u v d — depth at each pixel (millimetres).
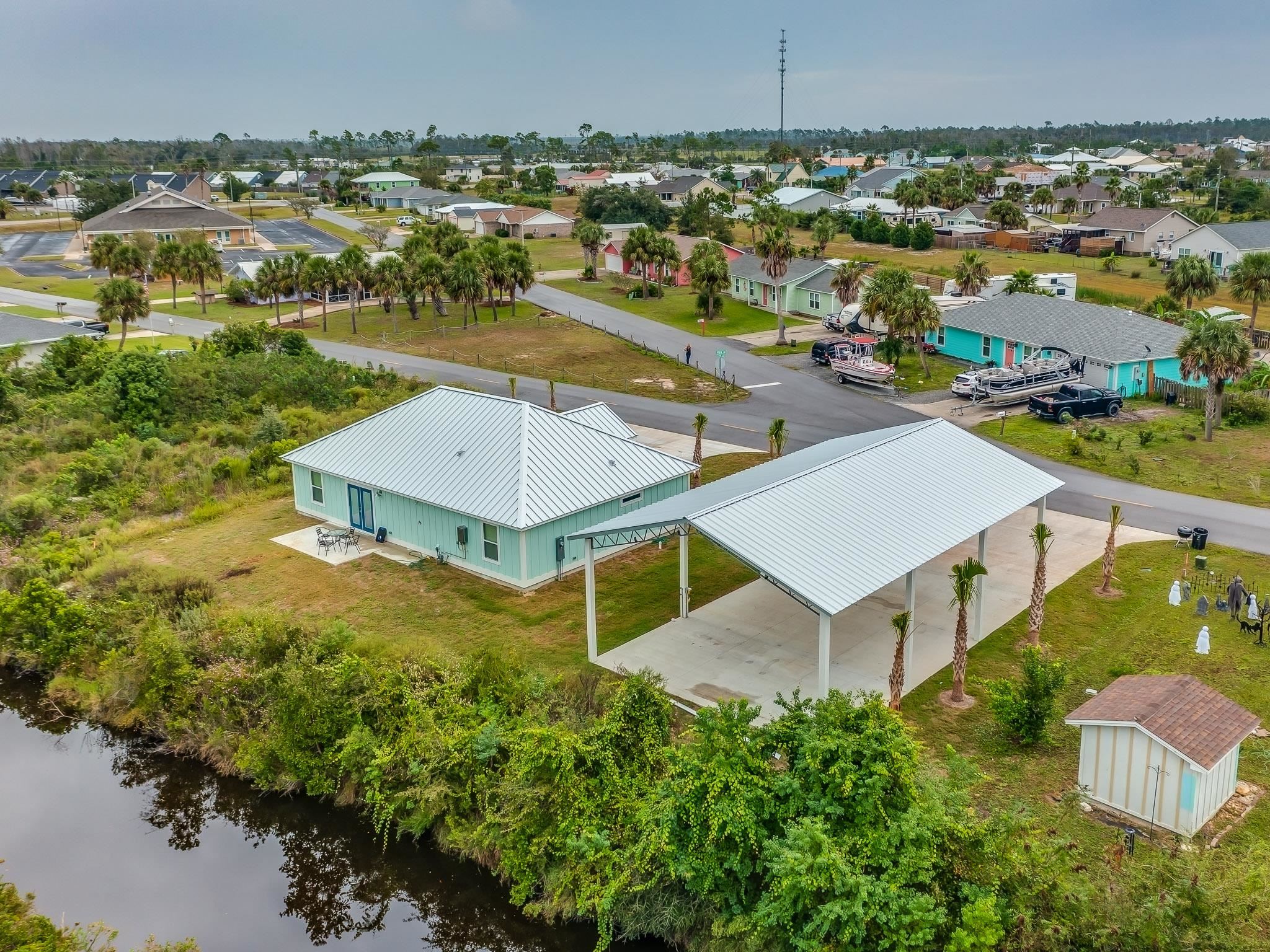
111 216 123188
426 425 33844
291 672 22625
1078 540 32500
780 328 66000
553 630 26688
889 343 57281
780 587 21000
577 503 29812
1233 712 18625
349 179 179750
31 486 40031
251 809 22391
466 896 19469
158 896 19844
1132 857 16422
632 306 80375
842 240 119938
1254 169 182750
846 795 15883
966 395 50938
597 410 36062
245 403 50844
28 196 181625
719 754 16953
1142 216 105312
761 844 16141
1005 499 26719
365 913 19469
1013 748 20656
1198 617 26594
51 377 55656
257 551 32938
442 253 85562
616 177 167750
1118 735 18250
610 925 17031
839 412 49969
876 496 25219
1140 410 48875
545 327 72188
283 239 131500
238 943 18531
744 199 154875
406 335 71500
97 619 27547
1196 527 33438
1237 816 18188
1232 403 46469
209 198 176875
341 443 34969
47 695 26828
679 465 33062
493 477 30219
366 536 33969
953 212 125188
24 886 20016
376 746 21297
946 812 15883
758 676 23781
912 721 21719
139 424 48531
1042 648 23875
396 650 24250
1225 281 87312
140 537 34812
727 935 16203
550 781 19016
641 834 17594
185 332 74312
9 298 89688
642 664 24516
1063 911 14555
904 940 14336
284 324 77250
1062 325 55469
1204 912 13891
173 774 23547
